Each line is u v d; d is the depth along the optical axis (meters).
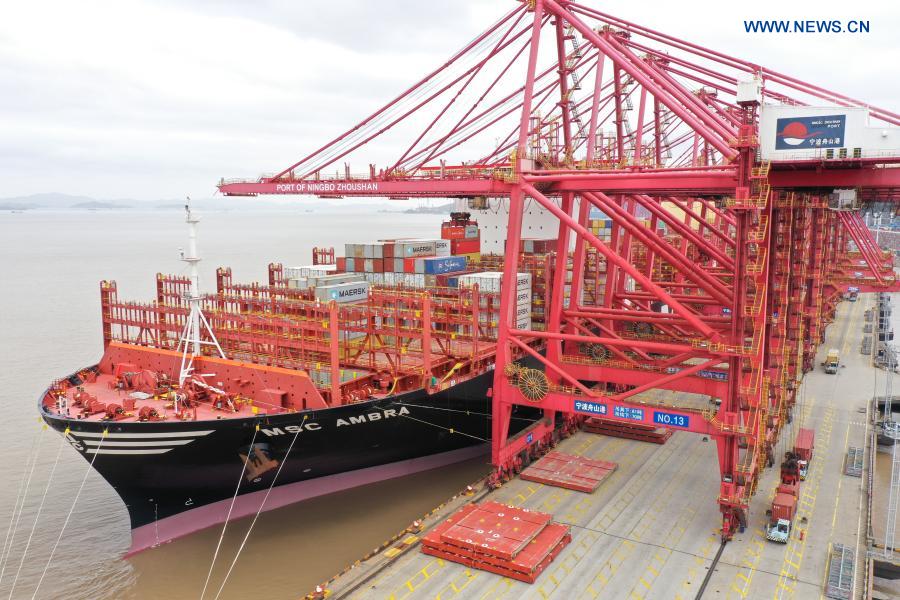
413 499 35.62
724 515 27.58
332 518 33.44
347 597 23.39
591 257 50.38
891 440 42.38
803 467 34.19
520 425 46.59
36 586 27.98
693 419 29.00
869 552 26.78
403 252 46.94
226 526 32.56
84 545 31.27
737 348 27.52
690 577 24.73
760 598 23.36
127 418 30.08
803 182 29.25
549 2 34.41
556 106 41.75
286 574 28.64
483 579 24.55
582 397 32.12
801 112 26.94
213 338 35.16
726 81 40.59
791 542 27.47
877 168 28.03
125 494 30.72
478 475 39.03
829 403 48.44
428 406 35.19
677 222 40.41
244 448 29.97
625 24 38.00
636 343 31.81
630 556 26.25
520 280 42.59
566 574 24.88
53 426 30.03
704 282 35.34
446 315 39.12
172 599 27.05
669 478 34.19
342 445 32.78
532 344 45.31
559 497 31.81
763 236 26.75
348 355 37.59
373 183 38.88
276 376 32.56
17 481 37.81
